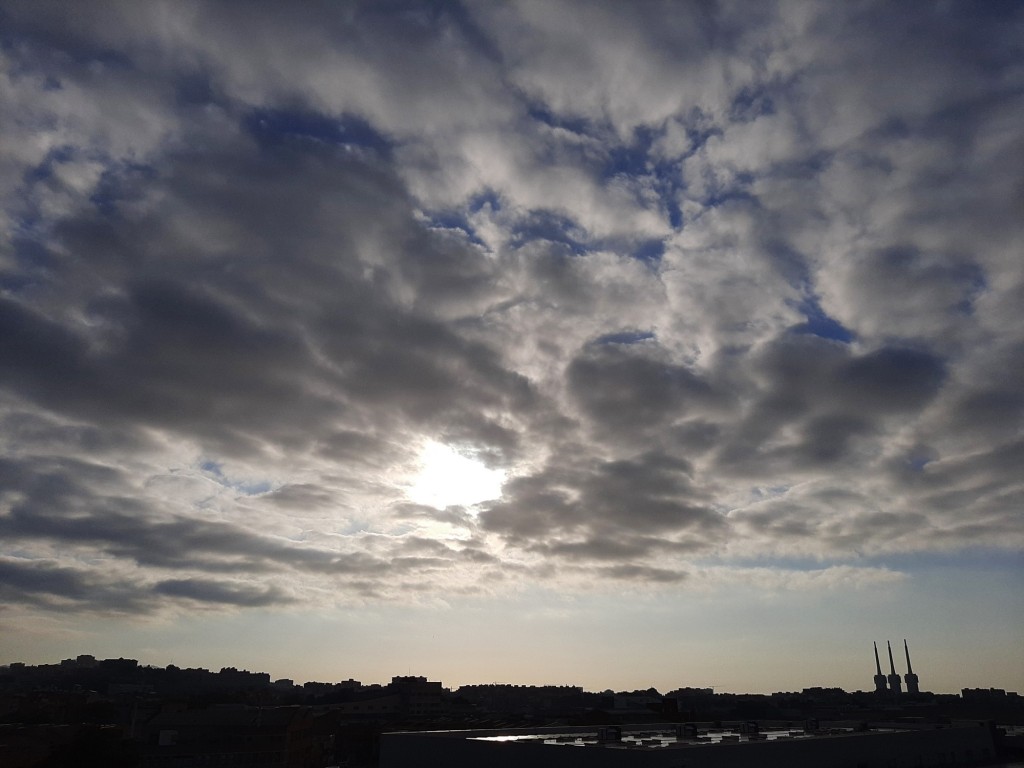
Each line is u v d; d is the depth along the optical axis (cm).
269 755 14300
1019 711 17012
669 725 9962
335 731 18438
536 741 7212
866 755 7144
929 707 19775
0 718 15788
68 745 11362
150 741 13875
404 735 7550
